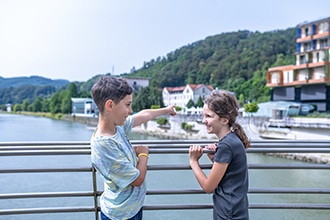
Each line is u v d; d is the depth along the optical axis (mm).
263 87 64125
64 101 95312
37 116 109750
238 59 90875
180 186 10953
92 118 66438
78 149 2279
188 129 40906
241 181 1915
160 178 12125
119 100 1861
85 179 11820
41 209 2365
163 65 130125
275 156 22266
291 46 86938
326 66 35219
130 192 1903
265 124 30422
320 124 25531
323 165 2332
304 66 37562
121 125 2025
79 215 8695
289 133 27969
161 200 10336
